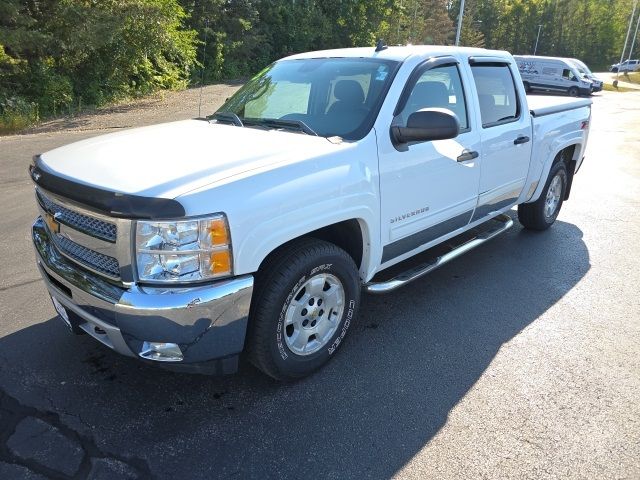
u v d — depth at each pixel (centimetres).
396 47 410
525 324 398
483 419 292
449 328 390
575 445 273
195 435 275
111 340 269
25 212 632
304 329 315
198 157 285
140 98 1945
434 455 264
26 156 952
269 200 268
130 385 313
